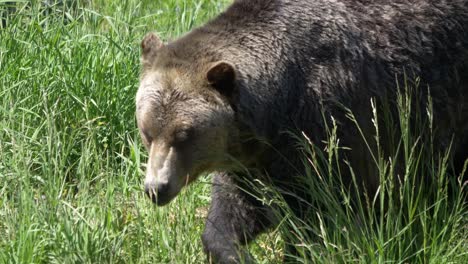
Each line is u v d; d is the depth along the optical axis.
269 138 11.49
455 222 11.40
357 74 11.65
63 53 14.71
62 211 11.34
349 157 11.58
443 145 12.50
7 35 14.70
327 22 11.65
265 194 11.55
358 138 11.63
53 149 13.12
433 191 12.11
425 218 11.07
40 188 12.73
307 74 11.45
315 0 11.77
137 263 11.69
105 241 11.34
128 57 14.71
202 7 19.22
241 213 11.91
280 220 11.20
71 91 14.07
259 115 11.38
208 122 11.14
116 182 13.02
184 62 11.36
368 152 11.79
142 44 11.77
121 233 11.69
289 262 11.43
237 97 11.28
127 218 12.22
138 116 11.35
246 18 11.71
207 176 13.45
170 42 11.98
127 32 15.46
